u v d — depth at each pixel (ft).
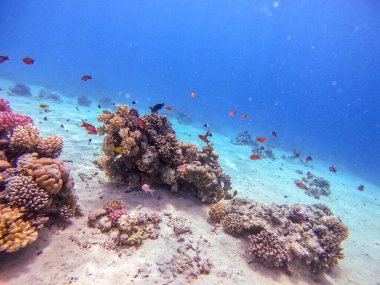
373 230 33.19
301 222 20.98
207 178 21.08
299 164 78.79
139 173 21.89
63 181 15.47
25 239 12.38
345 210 40.09
